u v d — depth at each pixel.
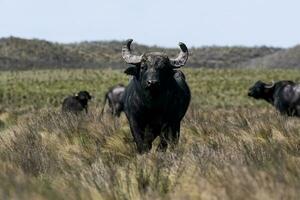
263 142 39.41
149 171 29.45
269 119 51.19
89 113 65.94
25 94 199.12
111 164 33.53
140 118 40.72
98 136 44.50
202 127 48.28
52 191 24.69
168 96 40.28
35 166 32.41
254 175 24.12
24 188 24.00
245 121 50.84
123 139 43.69
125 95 42.88
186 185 26.38
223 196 22.69
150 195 24.56
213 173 27.02
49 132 49.75
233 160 30.12
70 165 33.81
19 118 87.69
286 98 80.19
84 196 24.39
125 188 26.83
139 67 39.81
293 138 40.41
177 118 41.94
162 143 41.03
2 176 27.14
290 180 24.20
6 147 40.75
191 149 36.16
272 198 21.75
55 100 180.00
